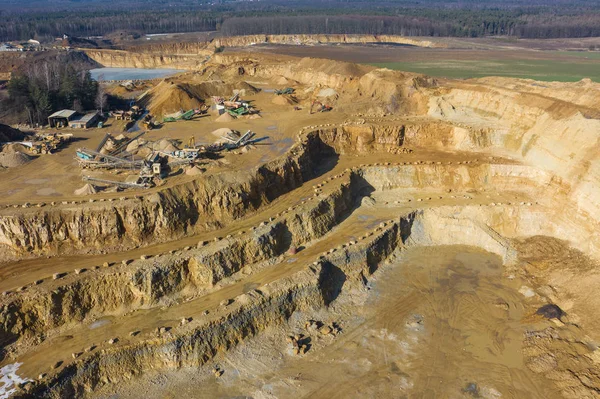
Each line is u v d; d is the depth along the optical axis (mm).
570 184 63844
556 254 59375
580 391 41719
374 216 64938
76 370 40156
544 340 47688
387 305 53375
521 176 70250
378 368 45250
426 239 65062
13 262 48688
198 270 50094
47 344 42375
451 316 51812
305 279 51312
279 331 48531
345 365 45438
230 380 43188
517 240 63125
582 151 64250
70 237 50906
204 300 48312
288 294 49812
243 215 59219
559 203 64375
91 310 46094
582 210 60812
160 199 54125
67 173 62844
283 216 58781
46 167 64938
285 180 65875
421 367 45438
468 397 42312
